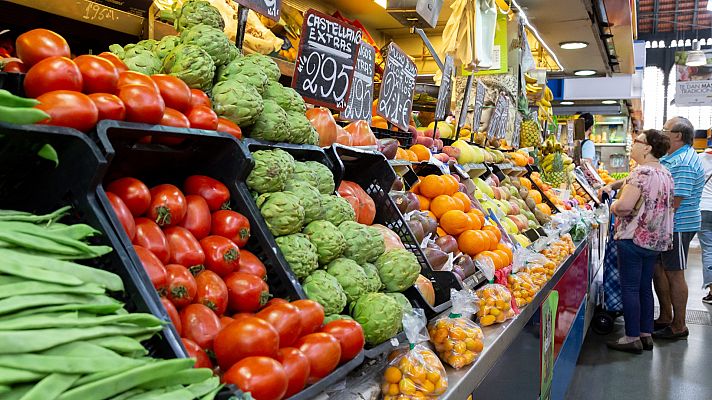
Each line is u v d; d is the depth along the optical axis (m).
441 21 6.15
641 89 12.41
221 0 3.50
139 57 1.64
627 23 7.63
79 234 1.01
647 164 5.13
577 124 10.06
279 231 1.58
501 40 5.54
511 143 5.76
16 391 0.76
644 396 4.28
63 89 1.15
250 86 1.69
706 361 5.06
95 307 0.90
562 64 10.10
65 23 3.16
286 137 1.80
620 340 5.38
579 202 6.95
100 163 1.07
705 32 26.97
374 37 6.29
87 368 0.82
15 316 0.82
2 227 0.91
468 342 1.87
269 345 1.12
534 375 2.81
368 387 1.52
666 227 5.11
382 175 2.29
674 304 5.75
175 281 1.23
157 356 1.02
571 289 4.16
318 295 1.54
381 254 1.90
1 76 1.16
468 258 2.67
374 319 1.55
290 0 4.82
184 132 1.38
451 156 3.77
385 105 3.05
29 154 1.06
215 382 0.96
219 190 1.49
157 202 1.33
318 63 2.40
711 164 7.19
